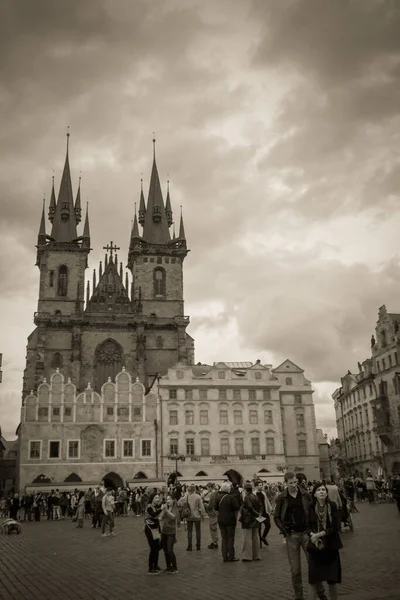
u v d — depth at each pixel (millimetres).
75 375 126125
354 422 130250
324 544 13680
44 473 100125
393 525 34500
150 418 106562
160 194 158250
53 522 55875
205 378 110688
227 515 23344
